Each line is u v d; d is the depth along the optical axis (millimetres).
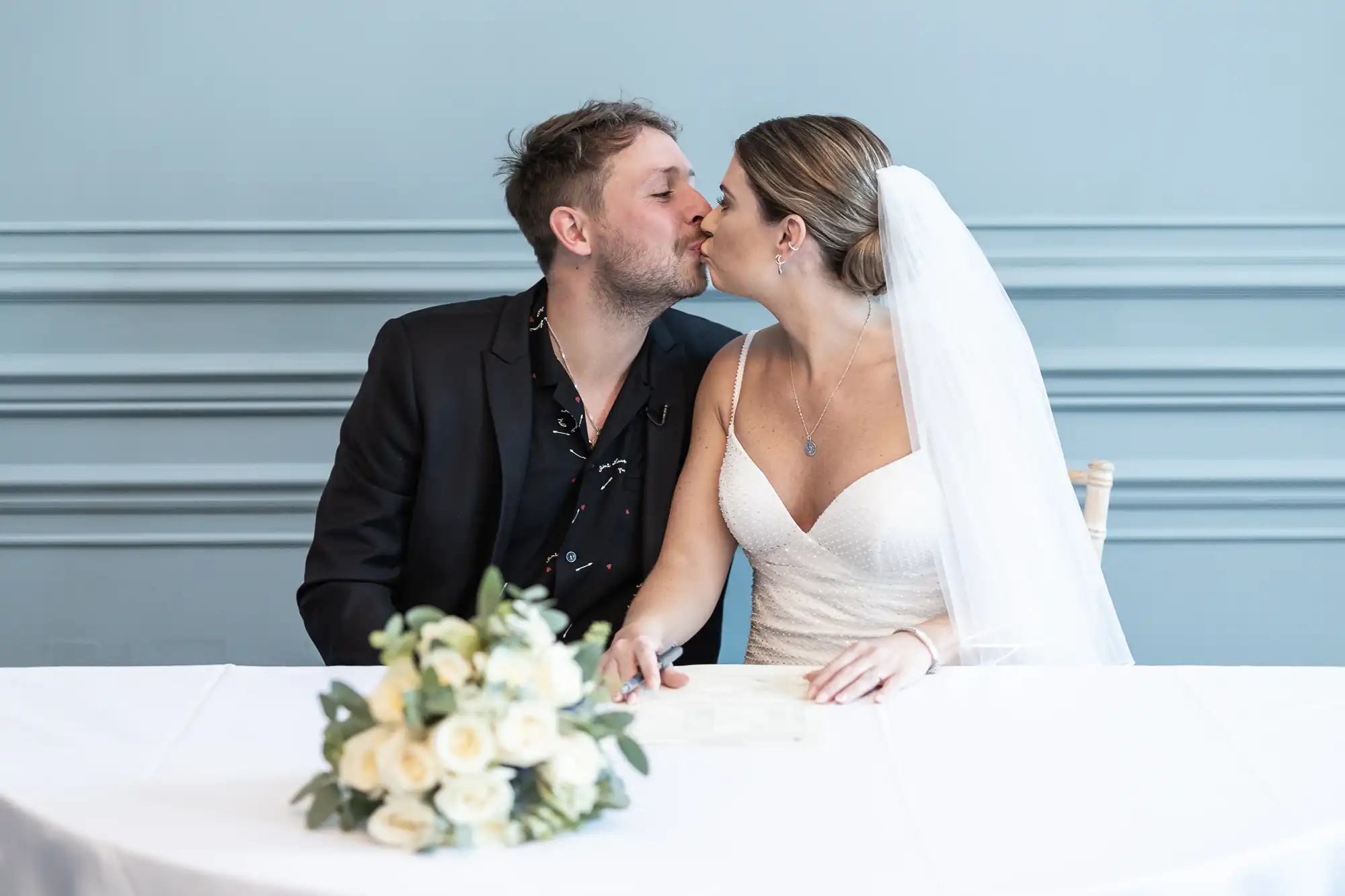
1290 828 1290
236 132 2816
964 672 1734
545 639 1180
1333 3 2793
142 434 2932
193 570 2975
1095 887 1171
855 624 2209
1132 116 2834
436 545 2311
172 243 2846
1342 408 2939
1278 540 2982
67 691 1602
